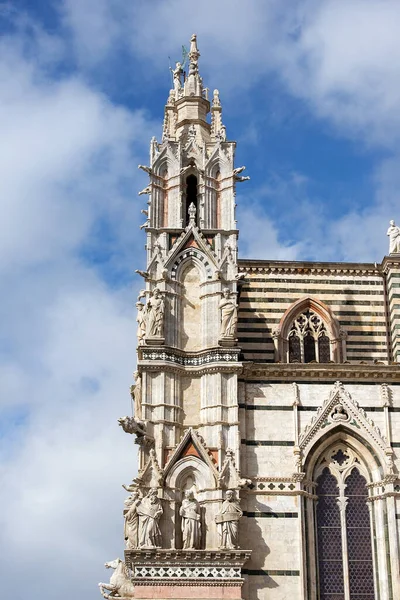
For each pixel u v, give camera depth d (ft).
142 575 158.40
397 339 204.23
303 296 212.02
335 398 173.99
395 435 172.55
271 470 169.07
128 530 162.91
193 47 210.59
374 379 175.94
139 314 187.01
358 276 214.28
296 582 162.20
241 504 166.20
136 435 168.96
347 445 173.27
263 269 213.46
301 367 174.91
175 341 177.68
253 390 174.29
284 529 165.27
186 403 173.68
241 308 210.38
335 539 168.14
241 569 160.15
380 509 167.94
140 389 175.42
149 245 184.24
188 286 182.91
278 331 207.72
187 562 159.12
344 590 165.17
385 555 165.07
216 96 203.92
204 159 191.93
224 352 174.09
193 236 185.26
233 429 169.58
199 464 167.32
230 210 188.44
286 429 172.04
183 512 162.40
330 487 171.12
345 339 207.21
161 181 190.90
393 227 214.69
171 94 207.62
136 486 165.58
